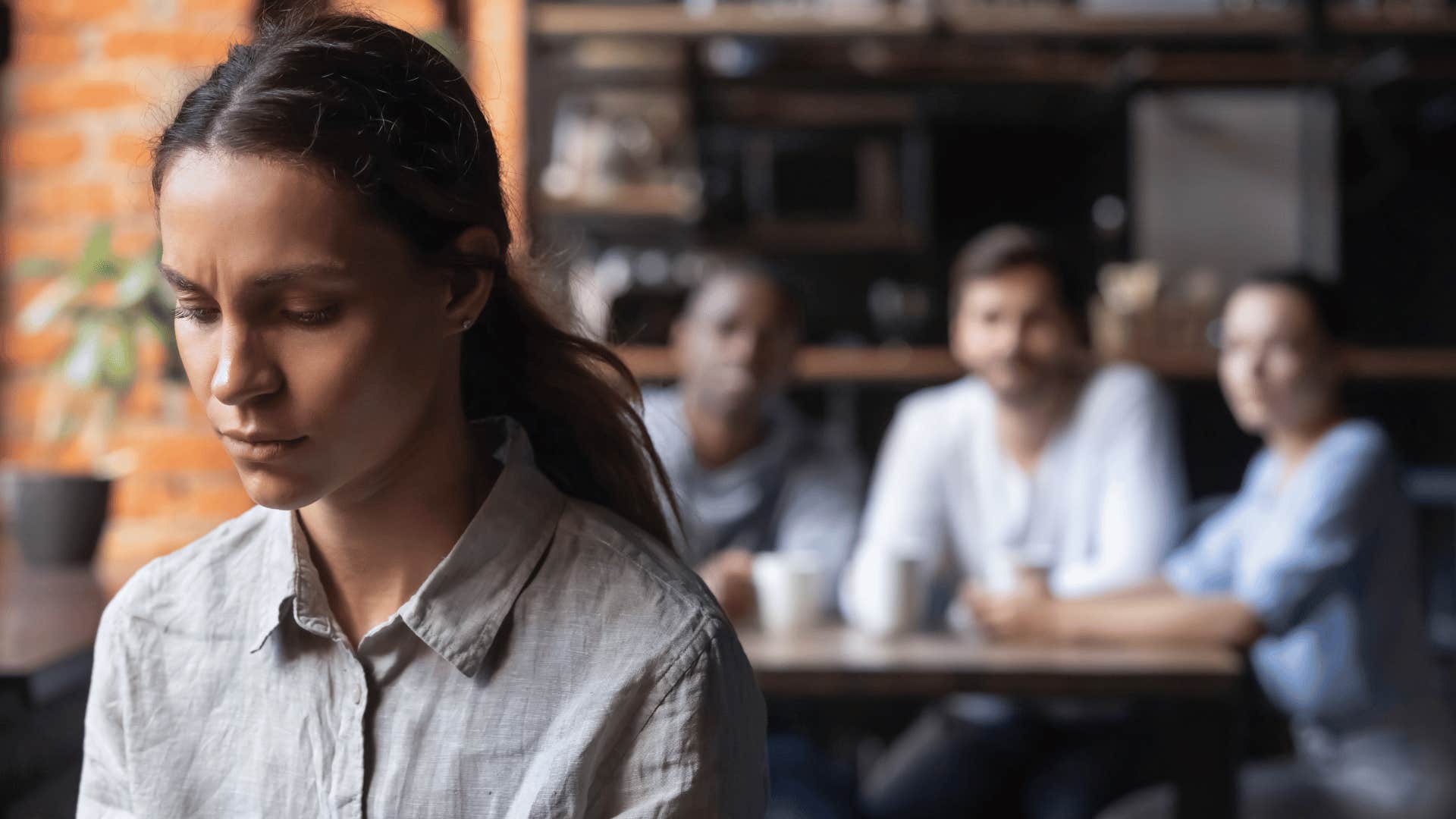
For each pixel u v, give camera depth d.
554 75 3.28
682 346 2.29
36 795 1.36
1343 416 2.02
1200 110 3.66
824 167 3.67
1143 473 2.21
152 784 0.62
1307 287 1.96
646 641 0.60
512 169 0.72
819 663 1.56
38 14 2.30
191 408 2.29
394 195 0.55
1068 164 3.79
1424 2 3.22
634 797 0.59
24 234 2.31
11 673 1.21
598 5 3.29
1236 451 3.66
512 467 0.64
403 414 0.57
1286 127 3.66
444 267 0.58
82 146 2.31
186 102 0.56
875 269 3.80
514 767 0.59
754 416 2.24
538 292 0.74
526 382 0.72
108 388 2.10
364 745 0.60
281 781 0.61
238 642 0.63
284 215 0.52
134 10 2.30
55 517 1.94
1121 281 3.43
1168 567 2.16
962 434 2.30
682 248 3.60
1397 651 1.82
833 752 3.25
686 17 3.05
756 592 1.83
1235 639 1.73
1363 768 1.80
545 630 0.61
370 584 0.63
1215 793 1.56
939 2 3.20
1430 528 3.00
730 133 3.64
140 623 0.65
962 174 3.80
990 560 2.28
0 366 2.31
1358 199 3.75
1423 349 3.73
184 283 0.54
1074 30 3.12
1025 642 1.73
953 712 2.19
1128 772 2.02
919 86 3.44
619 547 0.64
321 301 0.53
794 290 2.26
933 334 3.80
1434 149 3.73
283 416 0.54
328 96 0.54
